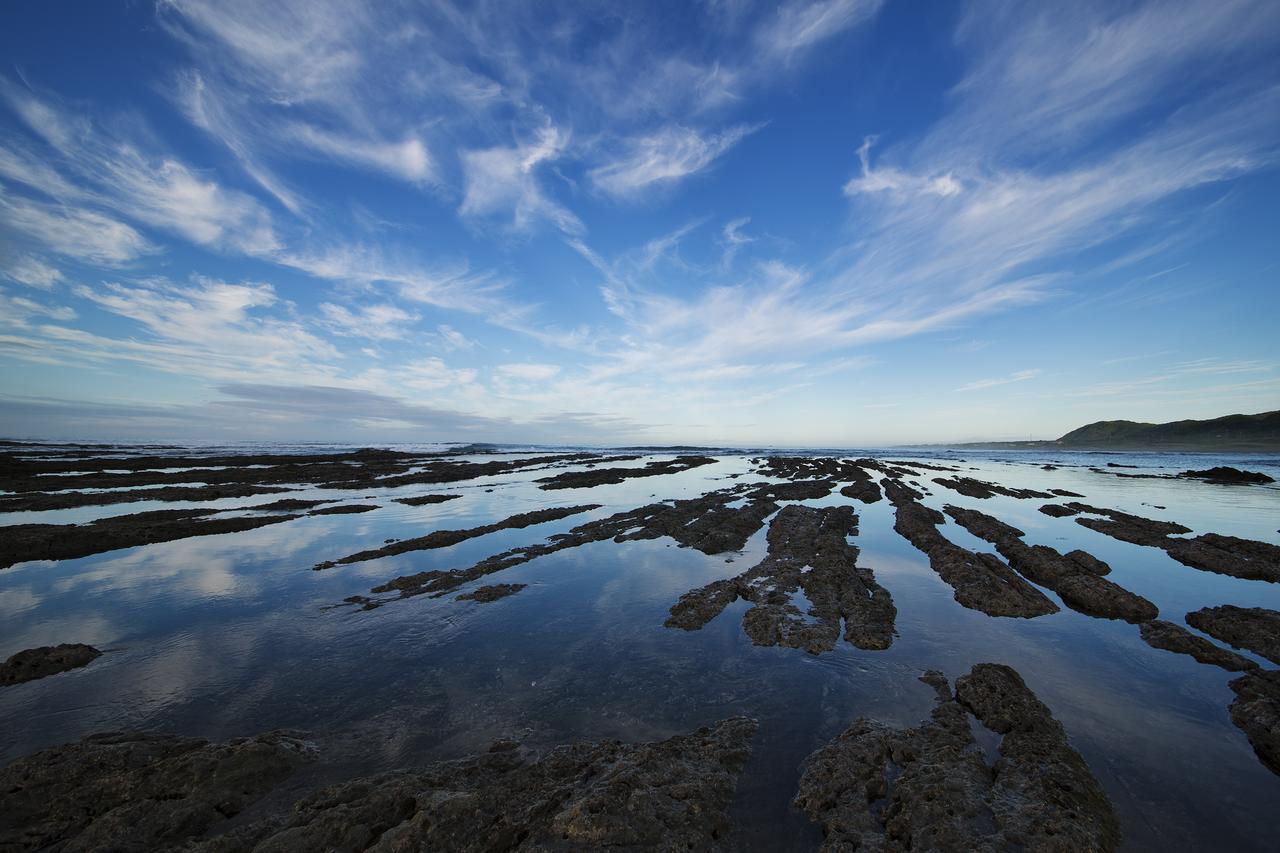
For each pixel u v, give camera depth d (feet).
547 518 85.25
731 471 188.65
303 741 25.67
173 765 22.25
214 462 192.34
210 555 63.41
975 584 47.91
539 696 30.22
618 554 63.31
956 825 18.52
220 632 39.86
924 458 314.96
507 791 20.92
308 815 19.66
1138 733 25.82
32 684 31.89
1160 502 109.91
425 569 57.00
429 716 28.17
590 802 19.24
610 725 27.20
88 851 18.28
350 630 40.24
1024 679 31.58
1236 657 33.60
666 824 19.07
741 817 20.27
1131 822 19.89
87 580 53.16
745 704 29.04
